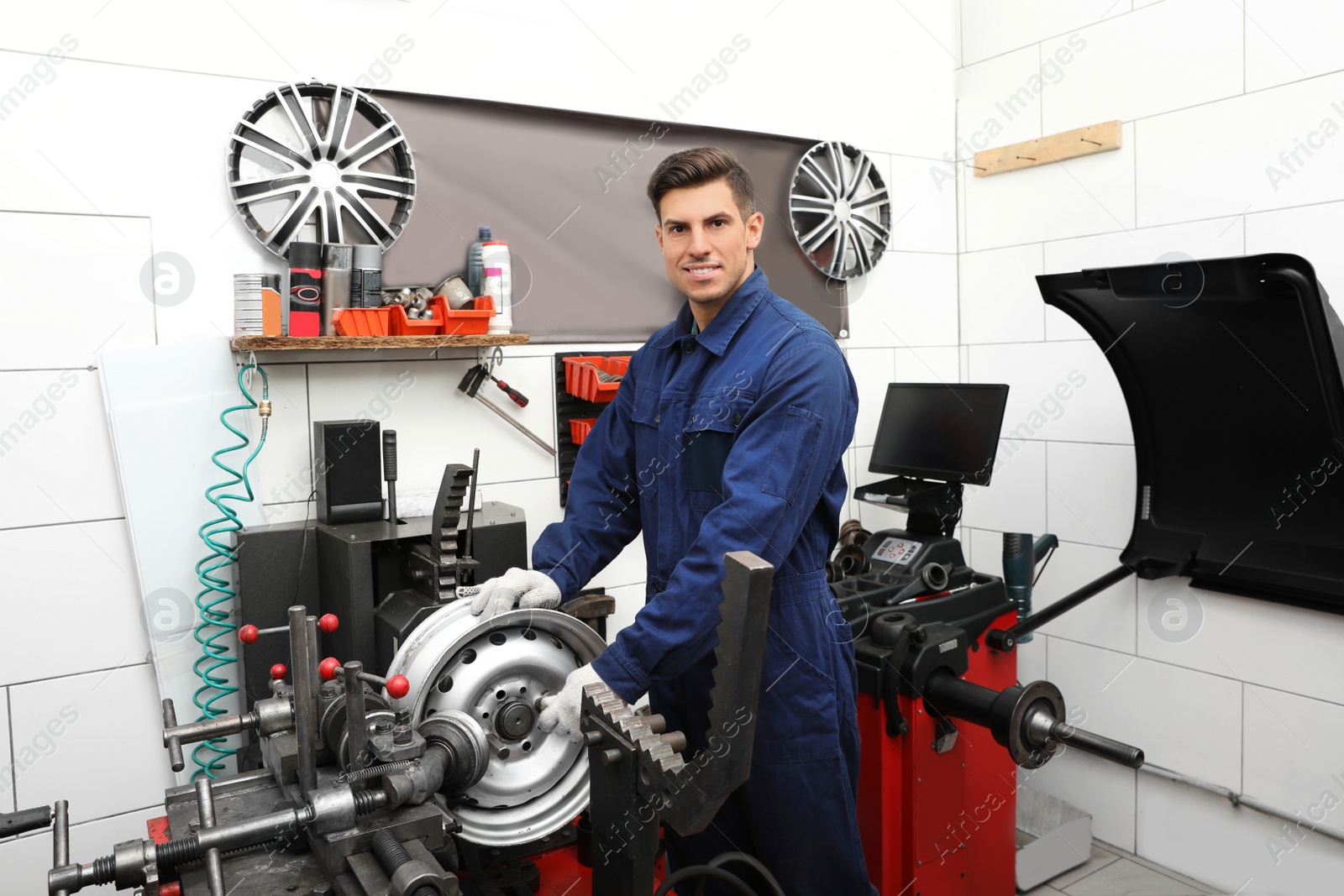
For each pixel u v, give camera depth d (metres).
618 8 2.38
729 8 2.56
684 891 1.73
